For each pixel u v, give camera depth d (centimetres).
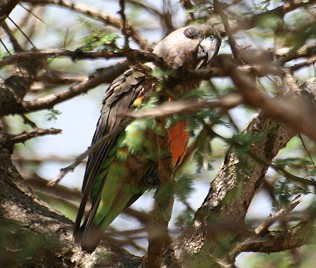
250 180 863
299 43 560
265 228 788
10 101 1055
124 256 905
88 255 899
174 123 644
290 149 1063
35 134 1009
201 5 791
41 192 1309
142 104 709
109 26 1166
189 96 630
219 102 436
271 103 354
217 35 1005
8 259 819
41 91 1283
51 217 948
